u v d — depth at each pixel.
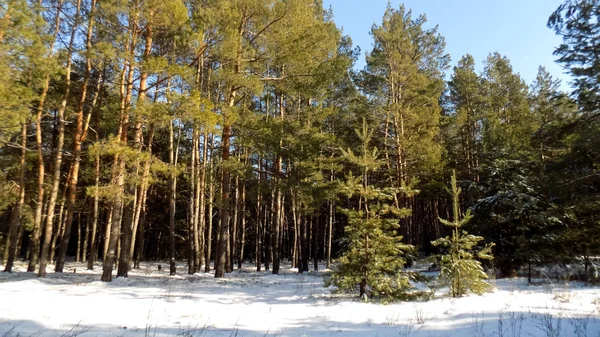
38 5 13.48
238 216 34.38
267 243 28.00
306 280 16.86
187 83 14.49
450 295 10.55
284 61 16.55
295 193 20.30
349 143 24.69
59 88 17.22
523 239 12.70
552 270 14.03
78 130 17.05
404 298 10.24
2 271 16.22
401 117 21.55
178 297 10.81
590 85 11.71
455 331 6.54
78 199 25.81
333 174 26.08
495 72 30.59
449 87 30.62
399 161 21.55
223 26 15.15
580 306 8.16
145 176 14.08
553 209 13.01
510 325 6.58
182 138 26.16
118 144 13.18
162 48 15.85
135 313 8.08
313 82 16.91
